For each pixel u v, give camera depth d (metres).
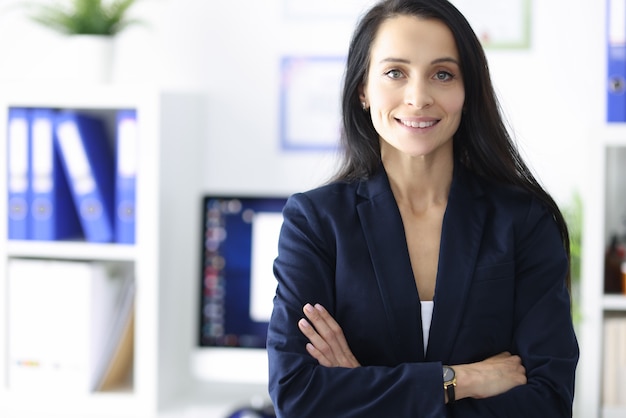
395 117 1.51
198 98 2.98
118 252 2.69
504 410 1.49
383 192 1.59
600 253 2.43
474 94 1.56
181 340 2.96
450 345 1.52
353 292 1.53
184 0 2.98
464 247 1.54
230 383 3.00
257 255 2.85
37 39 3.05
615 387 2.47
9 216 2.74
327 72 2.94
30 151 2.72
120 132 2.68
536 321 1.54
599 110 2.77
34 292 2.72
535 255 1.57
